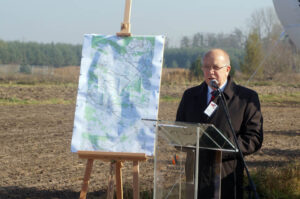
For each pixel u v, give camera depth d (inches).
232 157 151.4
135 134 171.8
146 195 220.4
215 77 158.1
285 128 528.4
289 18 287.6
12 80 1128.8
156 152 141.1
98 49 180.5
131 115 173.3
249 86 1136.8
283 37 318.3
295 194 221.0
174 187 140.7
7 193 245.4
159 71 174.1
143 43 178.2
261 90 1045.8
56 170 305.1
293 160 332.5
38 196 240.8
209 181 139.8
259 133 157.4
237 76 1443.2
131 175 288.7
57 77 1210.0
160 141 140.6
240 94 160.9
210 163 139.3
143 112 172.6
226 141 130.6
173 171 140.6
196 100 165.5
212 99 159.3
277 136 466.6
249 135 155.7
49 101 758.5
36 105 709.9
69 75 1255.5
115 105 175.2
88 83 178.4
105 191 249.9
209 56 159.0
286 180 236.8
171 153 140.6
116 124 173.8
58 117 582.9
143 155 168.4
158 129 136.6
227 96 159.0
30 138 429.7
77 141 174.6
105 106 175.8
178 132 132.7
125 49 178.9
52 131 473.7
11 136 438.0
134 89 175.0
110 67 178.2
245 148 152.9
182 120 168.9
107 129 174.1
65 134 457.1
